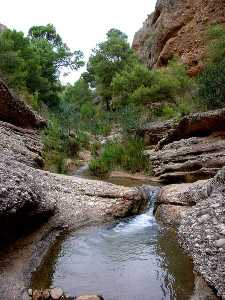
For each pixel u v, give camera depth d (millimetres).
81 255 6438
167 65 31625
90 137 21859
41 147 14781
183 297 4785
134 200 9250
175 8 33969
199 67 28188
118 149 14797
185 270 5582
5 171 7012
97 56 41656
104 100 41125
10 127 14570
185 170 11703
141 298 4891
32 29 43469
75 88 51875
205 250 5734
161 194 9461
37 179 9203
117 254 6473
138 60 42719
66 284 5316
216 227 6238
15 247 6168
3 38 25078
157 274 5574
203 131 13383
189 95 22734
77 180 10477
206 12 30344
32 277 5434
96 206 8875
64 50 39844
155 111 23922
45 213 7504
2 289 4832
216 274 4973
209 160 11164
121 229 7926
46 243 6762
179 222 7641
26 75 25484
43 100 31094
